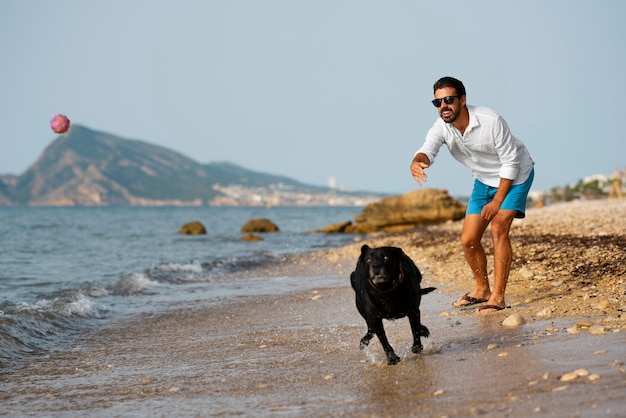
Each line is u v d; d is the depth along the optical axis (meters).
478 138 6.49
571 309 6.43
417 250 15.53
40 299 10.77
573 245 10.75
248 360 5.88
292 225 51.19
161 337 7.54
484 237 14.88
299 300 9.72
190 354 6.40
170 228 46.66
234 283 13.05
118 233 38.31
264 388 4.83
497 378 4.39
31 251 23.64
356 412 4.02
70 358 6.64
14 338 7.35
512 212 6.80
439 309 7.54
